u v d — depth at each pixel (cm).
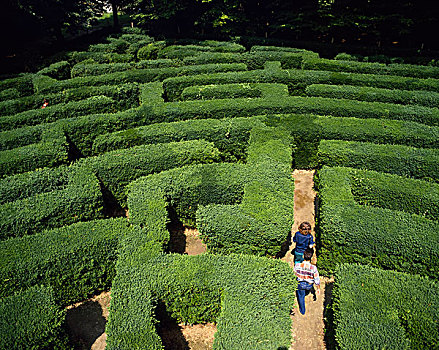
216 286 798
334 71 2138
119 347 681
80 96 1844
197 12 3222
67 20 3131
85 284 925
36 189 1156
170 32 3391
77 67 2347
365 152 1235
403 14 2558
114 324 721
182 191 1117
